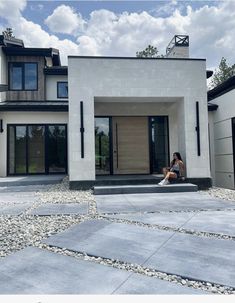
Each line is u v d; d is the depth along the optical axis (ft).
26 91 50.62
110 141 39.52
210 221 16.57
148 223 16.24
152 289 9.08
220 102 39.60
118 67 31.37
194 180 31.37
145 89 31.63
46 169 43.42
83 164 30.25
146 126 40.29
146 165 40.06
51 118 43.27
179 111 33.86
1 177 39.78
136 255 11.68
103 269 10.52
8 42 51.06
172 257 11.44
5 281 9.64
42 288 9.16
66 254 11.98
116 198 24.98
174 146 39.81
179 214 18.40
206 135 31.94
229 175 37.24
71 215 18.45
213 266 10.55
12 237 14.07
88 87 30.81
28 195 27.25
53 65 60.44
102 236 14.07
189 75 32.22
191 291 8.96
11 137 42.88
